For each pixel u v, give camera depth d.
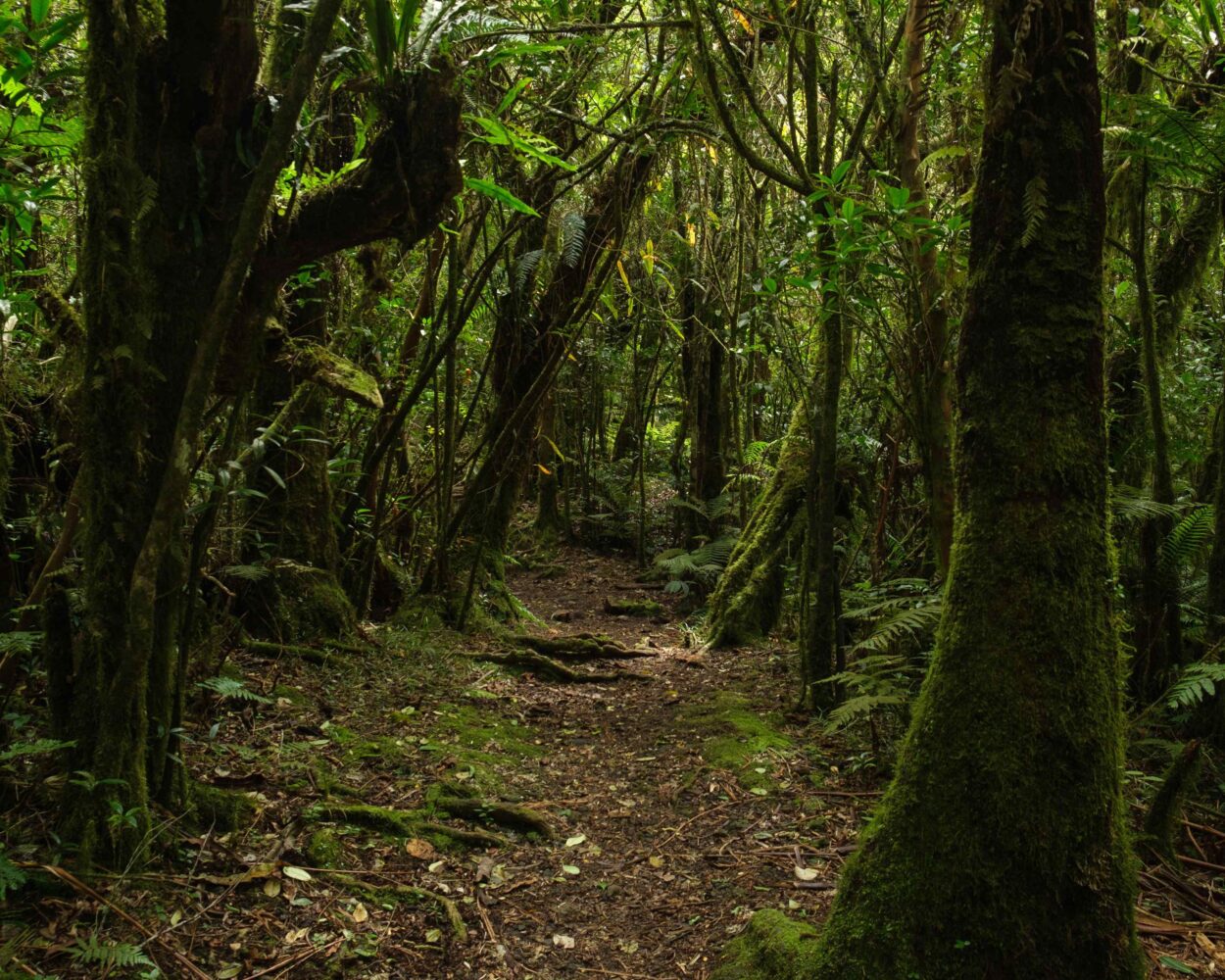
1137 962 1.96
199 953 2.32
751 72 5.55
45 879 2.33
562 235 6.81
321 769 3.55
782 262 4.20
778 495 6.64
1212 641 3.74
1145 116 3.52
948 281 3.64
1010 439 2.03
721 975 2.41
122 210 2.33
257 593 4.70
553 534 10.62
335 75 2.94
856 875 2.16
